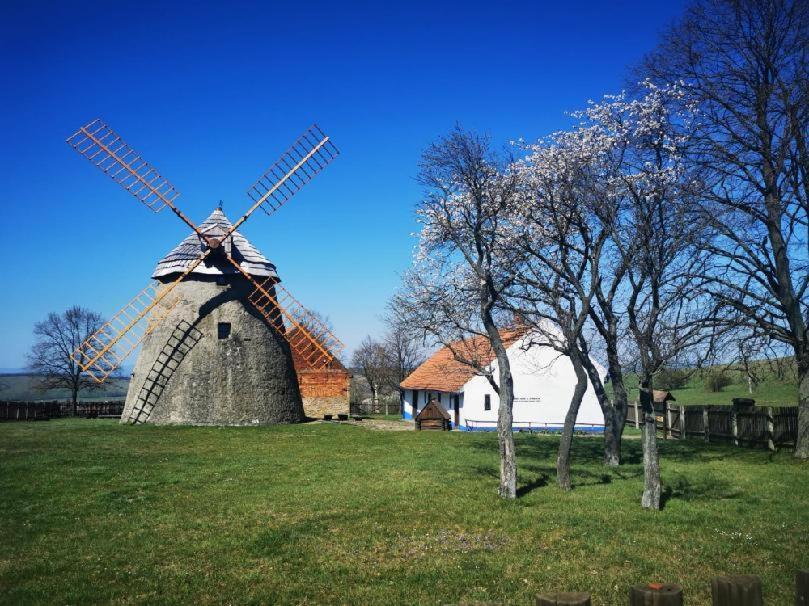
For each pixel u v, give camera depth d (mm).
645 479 15453
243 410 38438
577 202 19156
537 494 16953
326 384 52594
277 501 16297
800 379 23547
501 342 17375
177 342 38531
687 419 33094
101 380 37281
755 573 10484
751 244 22469
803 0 21078
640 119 20422
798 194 21766
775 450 25531
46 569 11070
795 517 14266
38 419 50938
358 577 10609
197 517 14695
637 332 15633
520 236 20938
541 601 4609
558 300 19453
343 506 15672
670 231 16016
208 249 39469
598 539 12656
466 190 18531
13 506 15766
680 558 11414
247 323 39906
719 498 16453
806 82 21188
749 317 22016
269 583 10375
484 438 32156
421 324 21703
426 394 49000
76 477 19453
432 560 11508
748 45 22391
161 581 10484
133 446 27594
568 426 18078
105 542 12703
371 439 31359
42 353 58938
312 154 42219
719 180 22359
